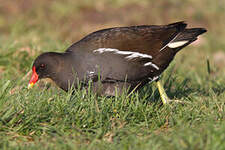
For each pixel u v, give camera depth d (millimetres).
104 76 10086
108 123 9125
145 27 10742
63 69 10164
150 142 7949
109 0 24969
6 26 22125
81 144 8367
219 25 22812
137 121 9508
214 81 13188
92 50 10094
